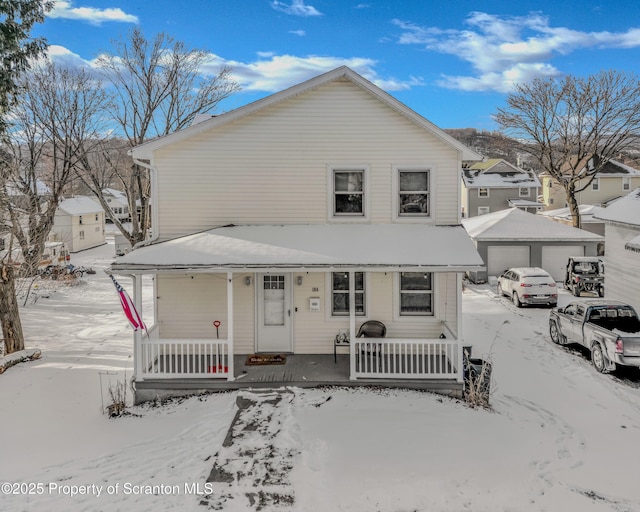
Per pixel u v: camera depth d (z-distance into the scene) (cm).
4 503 655
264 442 796
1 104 1430
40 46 1489
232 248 1080
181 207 1227
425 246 1100
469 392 1020
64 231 4575
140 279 1069
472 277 2723
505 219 2817
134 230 2458
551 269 2662
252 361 1155
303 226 1220
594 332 1273
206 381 1025
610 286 1880
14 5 1380
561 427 917
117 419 946
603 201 4875
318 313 1229
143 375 1026
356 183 1239
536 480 716
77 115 2498
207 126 1195
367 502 645
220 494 659
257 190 1227
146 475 719
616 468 764
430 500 653
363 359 1180
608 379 1183
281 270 1017
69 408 1009
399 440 812
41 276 3030
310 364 1142
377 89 1184
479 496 666
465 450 788
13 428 912
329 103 1216
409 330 1223
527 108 3472
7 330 1394
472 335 1605
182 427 886
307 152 1222
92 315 2108
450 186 1222
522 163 6081
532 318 1869
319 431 835
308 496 654
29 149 2486
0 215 1952
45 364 1337
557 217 4081
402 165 1220
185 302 1224
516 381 1167
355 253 1068
